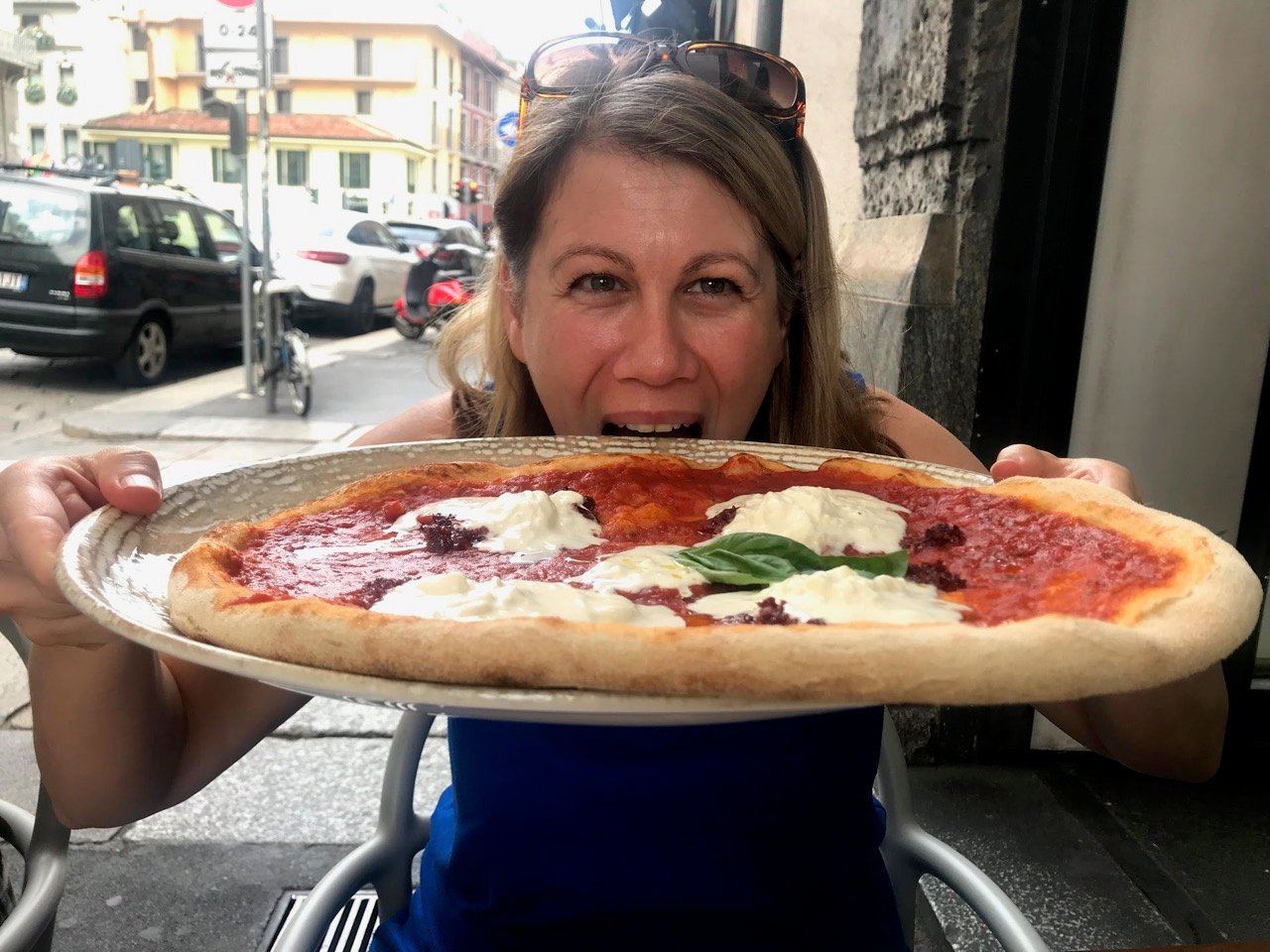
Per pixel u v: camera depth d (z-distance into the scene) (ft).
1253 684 11.82
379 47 191.72
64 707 4.24
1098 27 9.77
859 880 4.99
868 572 4.25
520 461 5.92
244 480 5.15
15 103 126.52
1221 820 10.97
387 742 12.43
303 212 59.31
